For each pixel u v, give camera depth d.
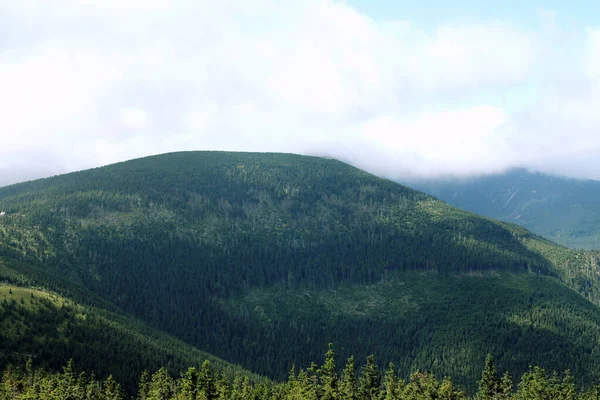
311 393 188.25
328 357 188.62
